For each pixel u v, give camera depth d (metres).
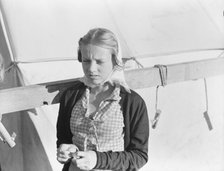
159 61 2.31
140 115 1.36
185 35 2.35
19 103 1.56
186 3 2.48
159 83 1.87
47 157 2.01
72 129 1.41
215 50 2.49
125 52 2.16
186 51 2.27
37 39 1.96
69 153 1.33
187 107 2.45
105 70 1.36
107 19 2.19
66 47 2.00
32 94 1.57
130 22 2.26
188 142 2.44
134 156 1.35
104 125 1.35
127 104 1.36
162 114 2.37
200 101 2.49
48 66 2.03
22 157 2.01
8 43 1.93
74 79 1.67
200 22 2.44
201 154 2.46
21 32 1.94
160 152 2.36
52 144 2.03
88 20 2.14
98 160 1.30
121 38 2.18
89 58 1.33
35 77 1.97
